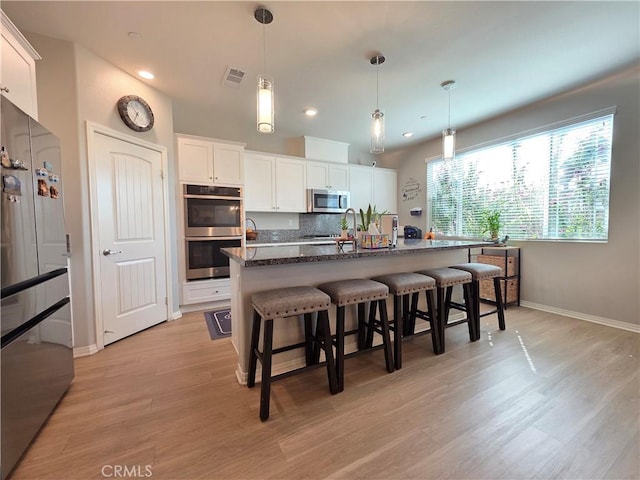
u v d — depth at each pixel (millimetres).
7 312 1280
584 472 1233
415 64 2590
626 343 2510
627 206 2824
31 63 1814
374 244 2377
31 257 1448
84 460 1321
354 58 2496
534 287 3588
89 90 2418
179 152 3477
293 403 1730
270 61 2543
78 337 2383
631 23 2062
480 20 2033
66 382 1818
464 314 3186
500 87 3039
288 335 2117
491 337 2703
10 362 1291
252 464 1295
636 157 2748
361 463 1292
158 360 2299
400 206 5586
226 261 3775
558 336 2693
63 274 1816
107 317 2568
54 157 1729
